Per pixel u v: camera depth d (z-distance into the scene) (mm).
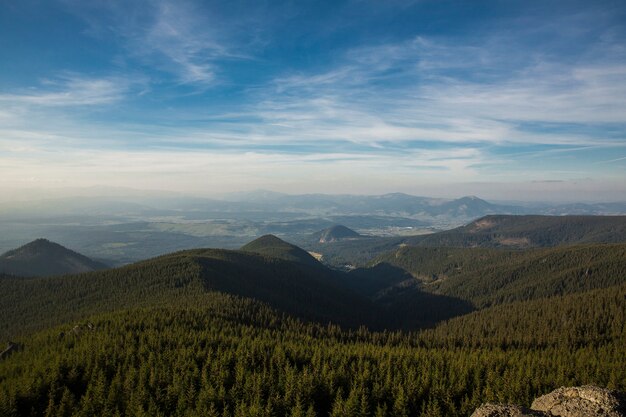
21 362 98625
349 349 116125
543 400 45188
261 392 85375
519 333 171375
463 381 97000
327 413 85625
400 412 84062
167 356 96188
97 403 77312
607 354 127688
